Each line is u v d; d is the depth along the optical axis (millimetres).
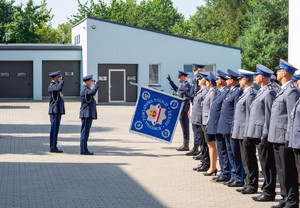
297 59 18000
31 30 69812
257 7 71625
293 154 9891
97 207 10148
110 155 17109
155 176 13453
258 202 10625
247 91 11547
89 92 16969
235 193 11469
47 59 47969
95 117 17219
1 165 15094
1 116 32250
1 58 47312
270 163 10703
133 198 10938
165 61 47406
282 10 70062
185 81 17172
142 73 47156
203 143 14070
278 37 67438
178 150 18156
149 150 18328
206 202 10594
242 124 11570
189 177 13336
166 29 84125
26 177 13273
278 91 11031
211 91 13852
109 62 46469
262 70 10805
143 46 47031
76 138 21672
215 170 13562
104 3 80188
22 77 48031
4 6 68562
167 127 16797
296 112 9359
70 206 10211
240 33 84688
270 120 10188
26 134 22906
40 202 10555
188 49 47719
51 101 17656
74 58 48469
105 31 46281
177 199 10859
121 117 32562
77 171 14156
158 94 16766
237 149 12016
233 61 48438
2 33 68250
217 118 12852
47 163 15461
